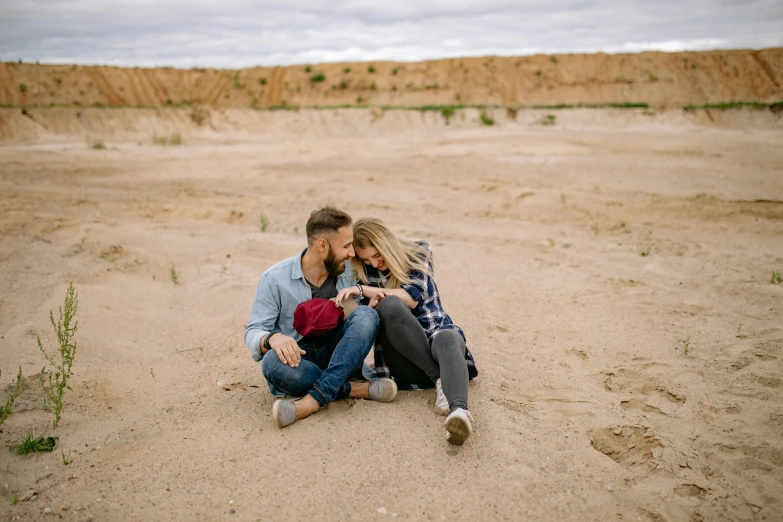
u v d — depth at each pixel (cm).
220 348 468
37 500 289
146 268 650
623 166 1277
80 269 630
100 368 427
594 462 319
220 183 1202
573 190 1043
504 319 524
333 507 285
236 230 820
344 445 331
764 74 3844
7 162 1474
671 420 356
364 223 373
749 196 959
